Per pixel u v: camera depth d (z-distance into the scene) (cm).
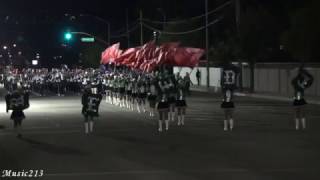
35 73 7675
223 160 1452
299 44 4634
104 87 4312
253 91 5228
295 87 2177
